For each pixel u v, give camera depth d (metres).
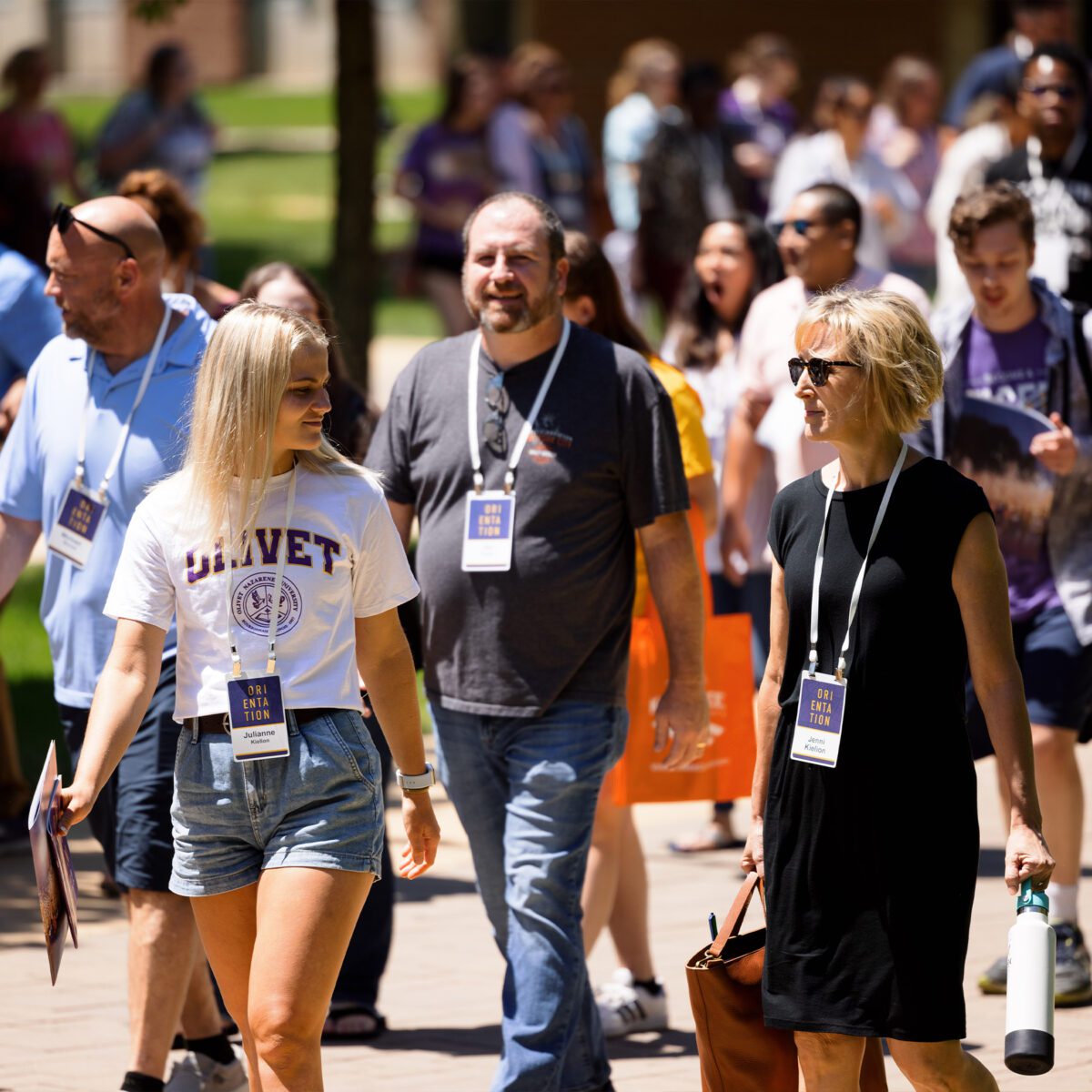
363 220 45.38
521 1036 17.80
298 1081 14.77
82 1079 19.80
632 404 18.44
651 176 50.62
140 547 15.56
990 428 22.53
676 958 23.75
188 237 24.81
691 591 18.61
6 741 29.06
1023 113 28.53
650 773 20.52
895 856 14.70
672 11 104.56
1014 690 14.88
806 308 15.33
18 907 26.23
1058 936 22.14
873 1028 14.65
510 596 18.25
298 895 14.96
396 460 19.12
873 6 104.38
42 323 24.09
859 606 14.88
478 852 18.95
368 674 16.03
